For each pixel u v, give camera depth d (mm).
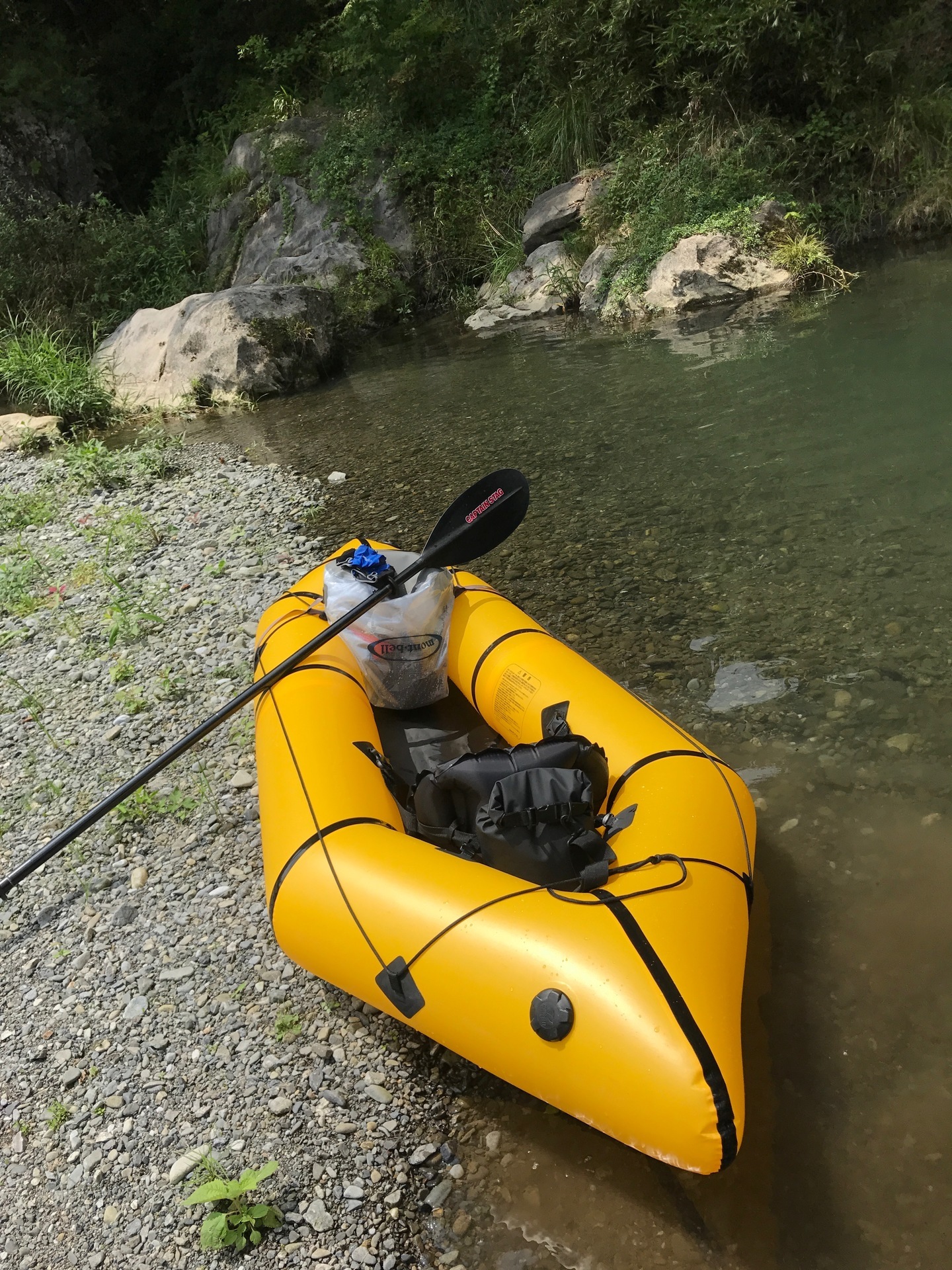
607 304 10328
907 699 3369
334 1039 2484
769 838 2883
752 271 9758
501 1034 2018
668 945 1978
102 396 10133
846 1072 2182
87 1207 2186
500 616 3295
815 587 4172
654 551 4762
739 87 11164
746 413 6367
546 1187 2076
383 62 13562
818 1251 1877
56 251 13156
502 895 2148
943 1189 1932
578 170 12492
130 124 17688
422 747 3188
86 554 6164
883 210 11016
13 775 3900
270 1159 2207
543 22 12102
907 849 2748
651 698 3637
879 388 6324
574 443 6520
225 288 13914
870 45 11117
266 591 5094
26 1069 2553
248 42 15250
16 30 16781
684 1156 1781
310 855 2426
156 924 2971
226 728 3908
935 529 4445
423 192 13258
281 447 7953
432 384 9031
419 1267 1966
